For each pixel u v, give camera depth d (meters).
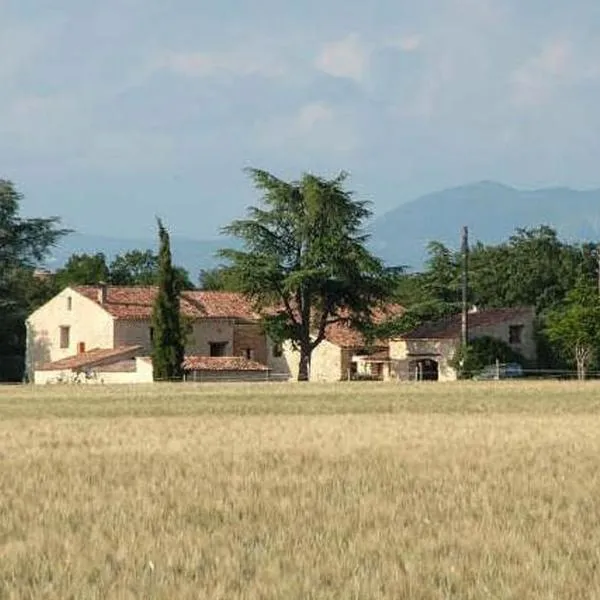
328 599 30.16
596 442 72.38
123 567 33.84
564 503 45.72
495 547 36.28
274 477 54.41
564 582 31.75
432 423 90.88
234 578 32.38
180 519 42.31
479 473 55.50
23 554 35.72
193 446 71.75
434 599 30.16
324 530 39.72
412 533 38.75
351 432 81.69
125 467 59.72
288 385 186.62
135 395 149.75
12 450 70.44
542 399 131.38
